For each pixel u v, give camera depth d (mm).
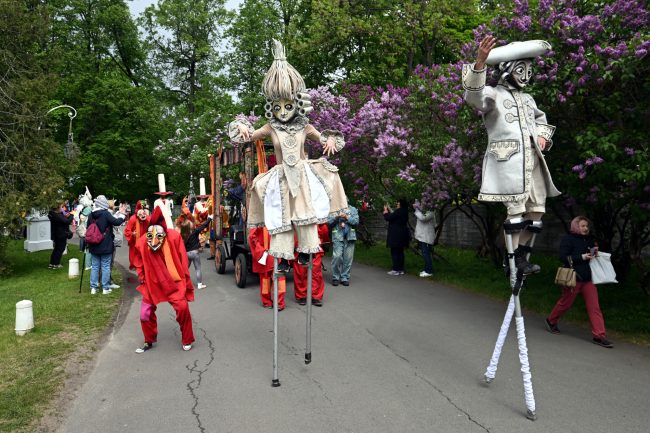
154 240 5598
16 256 14820
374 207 13773
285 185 4641
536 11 6238
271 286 7965
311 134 4848
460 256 12617
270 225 4570
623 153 5398
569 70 5562
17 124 11992
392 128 9969
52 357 5465
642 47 5062
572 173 6215
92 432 3719
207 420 3877
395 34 19375
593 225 7914
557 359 5145
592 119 6270
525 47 4168
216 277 11109
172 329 6703
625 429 3602
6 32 12172
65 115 29312
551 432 3576
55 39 29250
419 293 8859
